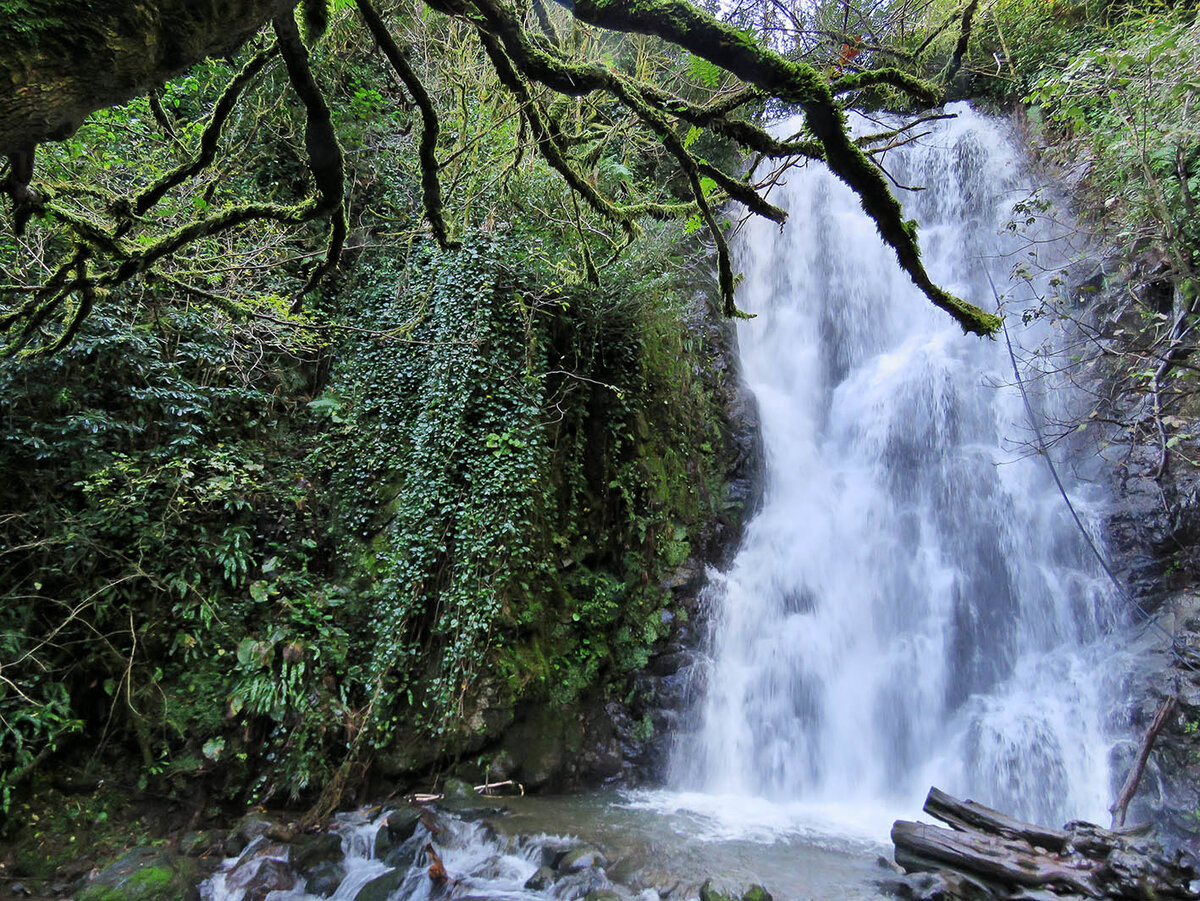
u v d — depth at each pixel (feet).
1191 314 24.76
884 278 39.24
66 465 22.49
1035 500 30.60
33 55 3.28
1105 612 27.22
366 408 28.53
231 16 4.13
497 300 27.96
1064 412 31.73
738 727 28.35
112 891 16.84
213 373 27.35
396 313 29.68
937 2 25.14
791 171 43.50
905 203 42.60
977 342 35.70
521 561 25.48
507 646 24.85
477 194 26.02
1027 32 37.19
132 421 24.20
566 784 25.29
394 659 23.58
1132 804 22.63
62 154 17.63
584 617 27.61
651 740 27.30
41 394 22.22
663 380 32.73
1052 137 36.50
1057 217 34.86
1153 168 24.76
